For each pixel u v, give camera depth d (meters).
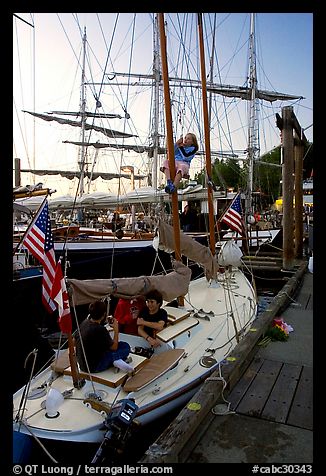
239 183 36.12
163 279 4.88
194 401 3.15
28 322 7.47
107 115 25.53
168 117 5.73
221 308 6.27
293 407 3.35
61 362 3.94
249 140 26.94
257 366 4.26
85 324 3.75
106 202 12.42
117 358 3.71
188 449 2.73
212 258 6.95
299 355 4.59
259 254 15.34
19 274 7.73
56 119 24.84
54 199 12.40
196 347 4.72
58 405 3.26
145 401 3.49
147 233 13.34
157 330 4.50
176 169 5.97
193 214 15.48
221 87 25.06
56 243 10.45
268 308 6.07
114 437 2.79
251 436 2.92
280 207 33.03
